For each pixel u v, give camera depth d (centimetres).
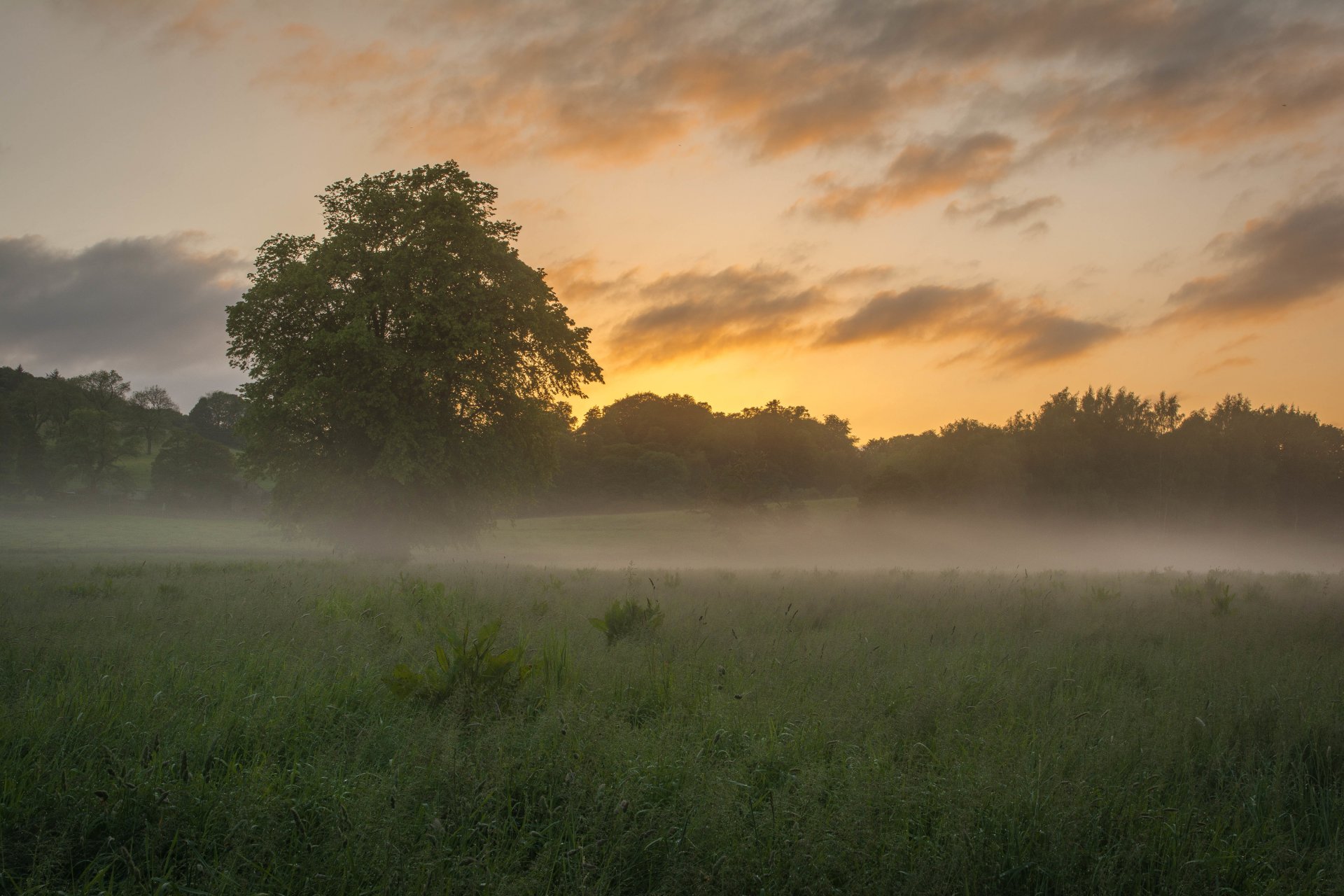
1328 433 8369
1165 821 388
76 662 645
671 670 659
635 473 12331
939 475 7575
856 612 1138
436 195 3241
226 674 610
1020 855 357
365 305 3020
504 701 563
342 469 3162
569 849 347
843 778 423
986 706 584
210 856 344
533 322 3278
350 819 353
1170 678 694
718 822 365
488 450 3303
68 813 359
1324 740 516
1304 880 350
